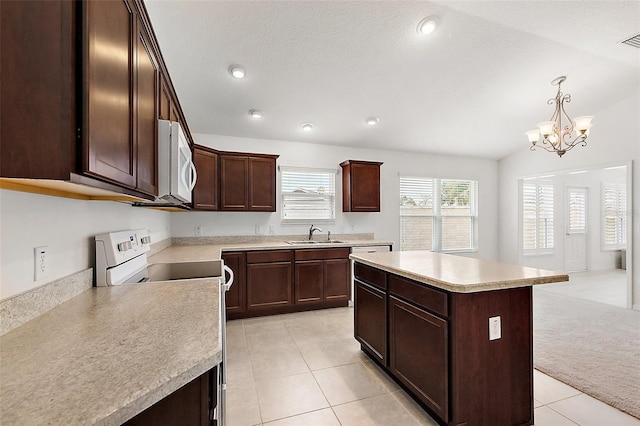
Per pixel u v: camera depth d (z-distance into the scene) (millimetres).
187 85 2861
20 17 688
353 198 4230
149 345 803
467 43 2564
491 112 3787
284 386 2068
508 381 1633
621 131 3807
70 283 1247
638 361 2383
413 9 2182
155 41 1447
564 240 6199
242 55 2521
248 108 3340
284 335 2955
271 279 3527
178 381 661
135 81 1129
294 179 4305
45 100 691
